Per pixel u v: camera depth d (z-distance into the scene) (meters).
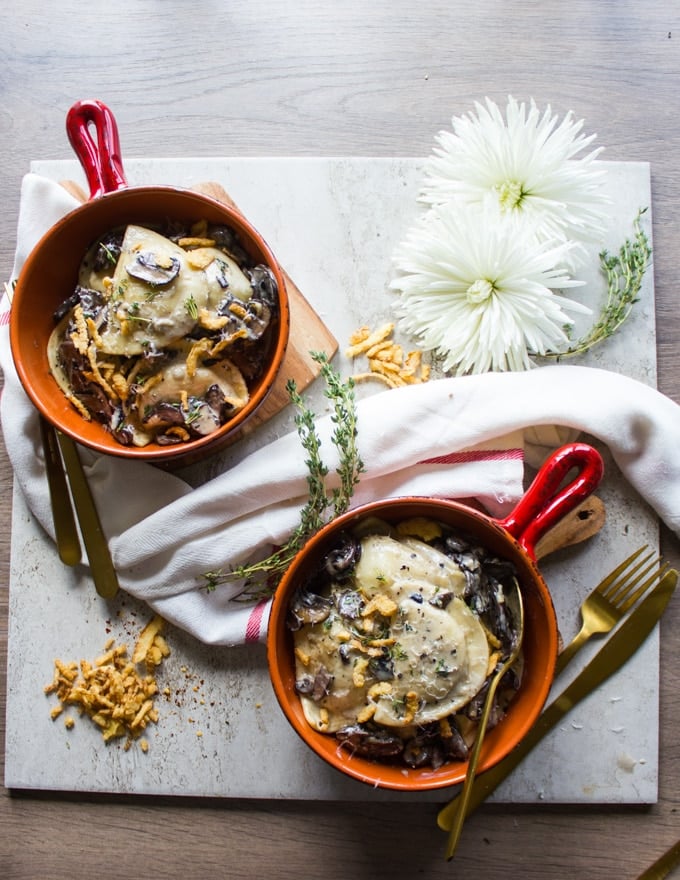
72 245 0.70
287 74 0.81
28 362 0.69
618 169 0.79
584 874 0.77
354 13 0.81
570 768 0.76
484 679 0.66
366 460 0.74
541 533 0.67
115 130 0.70
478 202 0.75
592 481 0.66
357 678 0.65
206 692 0.77
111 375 0.69
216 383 0.69
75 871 0.78
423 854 0.77
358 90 0.80
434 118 0.80
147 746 0.77
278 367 0.68
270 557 0.73
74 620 0.78
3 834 0.78
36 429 0.77
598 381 0.75
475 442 0.74
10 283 0.77
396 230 0.78
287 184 0.78
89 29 0.81
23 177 0.80
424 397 0.74
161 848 0.78
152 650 0.77
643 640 0.76
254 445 0.77
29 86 0.81
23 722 0.78
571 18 0.81
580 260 0.75
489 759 0.66
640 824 0.77
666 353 0.79
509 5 0.81
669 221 0.79
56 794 0.78
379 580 0.67
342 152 0.80
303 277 0.78
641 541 0.77
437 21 0.81
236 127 0.80
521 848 0.77
